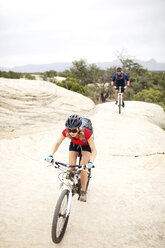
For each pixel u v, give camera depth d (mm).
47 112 12070
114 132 9859
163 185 5082
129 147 8117
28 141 8164
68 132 3283
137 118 13320
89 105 15266
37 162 6500
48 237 3256
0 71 81312
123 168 6402
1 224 3496
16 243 3082
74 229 3490
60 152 7559
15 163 6211
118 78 11977
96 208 4152
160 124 15680
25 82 15484
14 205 4098
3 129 9055
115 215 3934
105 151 7801
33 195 4535
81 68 58531
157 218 3789
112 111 13664
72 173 3375
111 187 5090
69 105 13945
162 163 6551
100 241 3234
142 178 5578
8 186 4840
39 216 3797
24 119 10633
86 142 3574
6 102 11852
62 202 3096
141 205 4258
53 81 65438
